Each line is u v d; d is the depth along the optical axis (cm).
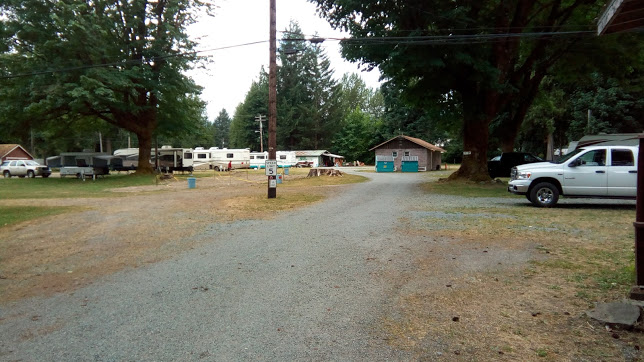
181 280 571
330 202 1452
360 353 350
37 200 1702
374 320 420
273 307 461
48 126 3309
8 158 5712
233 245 788
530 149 4694
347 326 407
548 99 3241
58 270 643
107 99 2706
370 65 1966
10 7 2714
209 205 1425
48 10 2747
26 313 462
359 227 941
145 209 1359
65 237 909
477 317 422
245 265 640
